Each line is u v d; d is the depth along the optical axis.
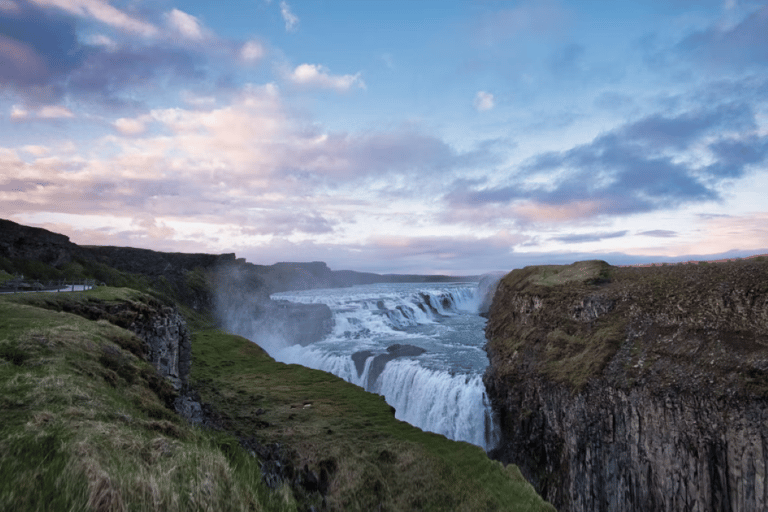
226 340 68.69
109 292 33.88
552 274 73.81
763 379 29.48
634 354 39.94
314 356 72.00
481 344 76.81
